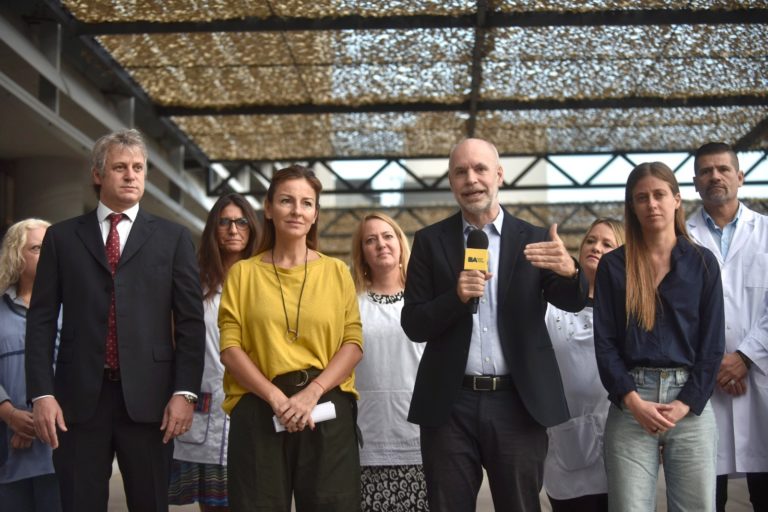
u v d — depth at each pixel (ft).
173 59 28.19
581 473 15.17
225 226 17.06
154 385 12.45
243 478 11.93
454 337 12.26
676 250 12.92
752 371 15.21
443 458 12.14
